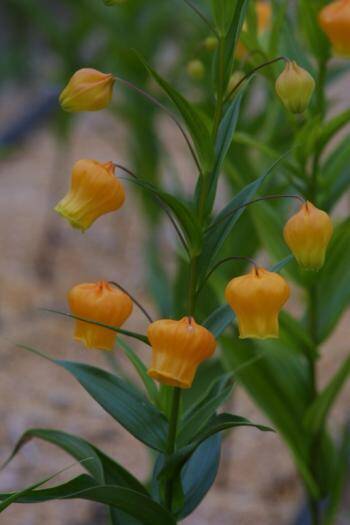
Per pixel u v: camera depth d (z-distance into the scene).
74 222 0.68
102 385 0.70
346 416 1.25
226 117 0.70
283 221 0.91
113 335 0.68
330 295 0.88
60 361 0.70
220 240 0.69
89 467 0.71
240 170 0.97
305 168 0.86
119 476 0.72
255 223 0.89
